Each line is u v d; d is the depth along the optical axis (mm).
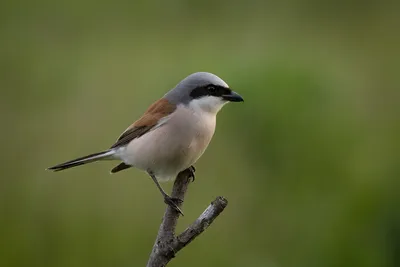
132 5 16453
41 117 13289
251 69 10992
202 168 11312
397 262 10273
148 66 14141
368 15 16109
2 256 11727
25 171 12656
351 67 13820
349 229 10641
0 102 13781
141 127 8500
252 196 11156
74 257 11727
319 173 10781
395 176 11164
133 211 12047
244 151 10922
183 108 8430
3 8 16000
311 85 10883
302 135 10617
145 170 8656
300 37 15055
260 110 10609
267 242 10945
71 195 12320
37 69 14516
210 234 11250
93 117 13117
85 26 16141
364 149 11422
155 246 6668
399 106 13094
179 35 15484
